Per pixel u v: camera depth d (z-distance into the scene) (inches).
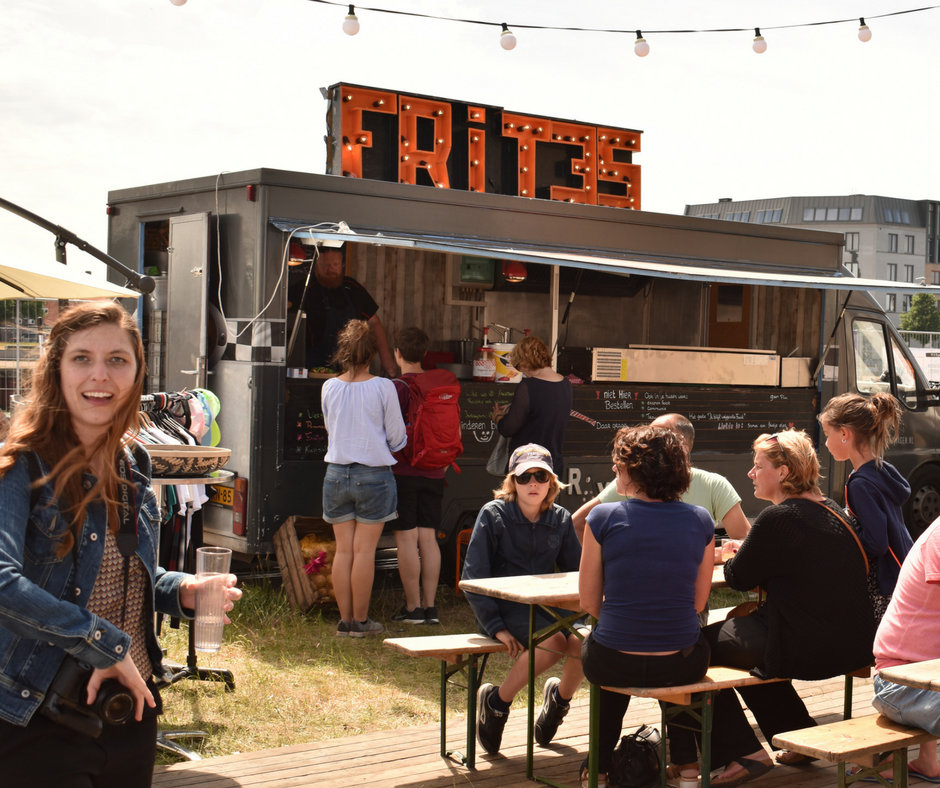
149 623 79.3
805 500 133.4
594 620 135.6
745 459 301.3
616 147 346.3
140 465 80.1
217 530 235.5
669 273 250.1
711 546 128.0
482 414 257.1
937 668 107.2
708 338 364.5
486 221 258.2
